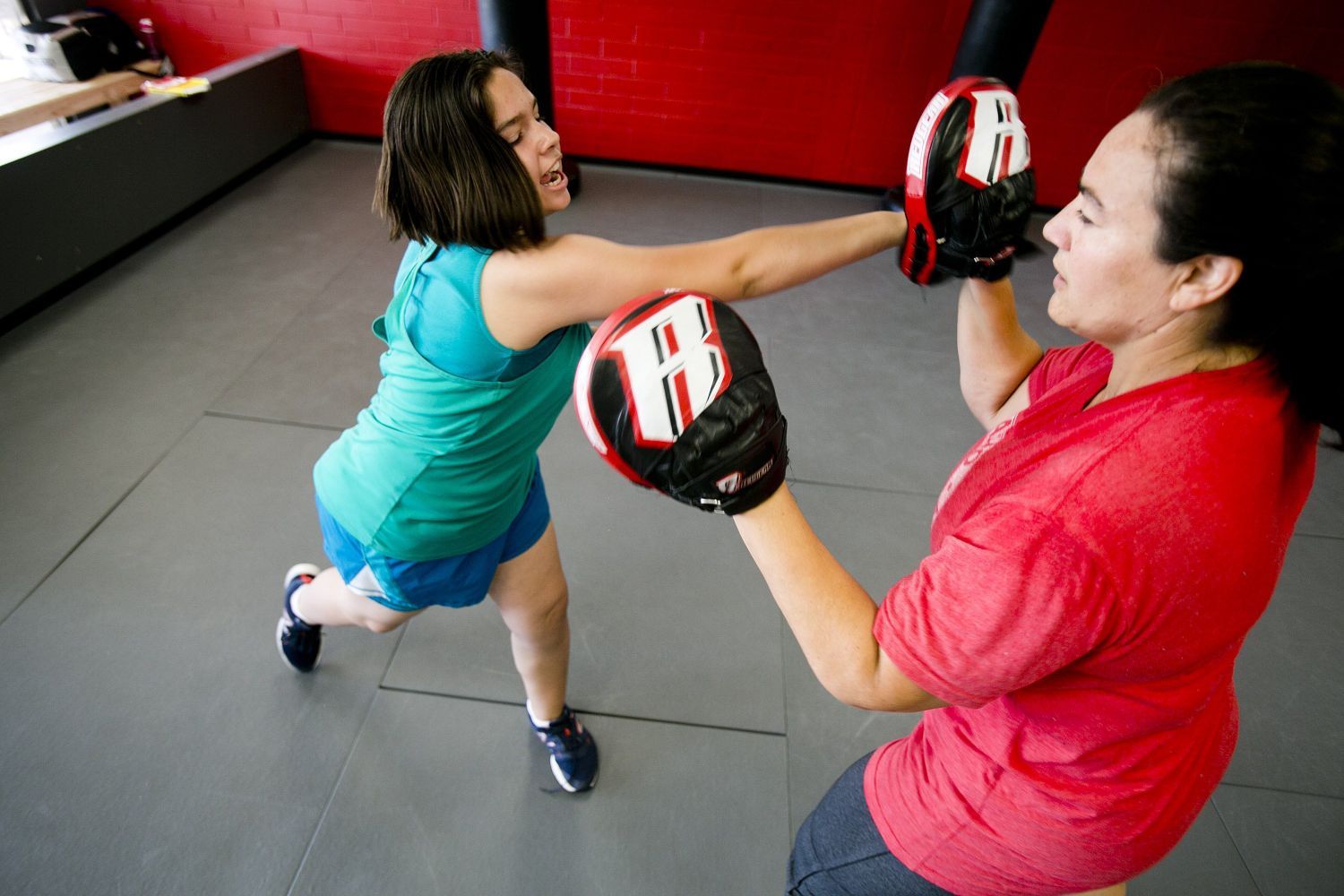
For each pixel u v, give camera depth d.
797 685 2.02
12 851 1.58
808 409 3.00
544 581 1.47
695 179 4.86
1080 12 4.10
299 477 2.51
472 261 1.03
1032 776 0.81
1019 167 0.98
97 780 1.71
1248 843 1.77
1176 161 0.56
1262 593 0.66
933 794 0.91
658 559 2.33
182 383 2.86
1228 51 4.13
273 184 4.40
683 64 4.49
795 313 3.60
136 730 1.80
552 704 1.70
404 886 1.59
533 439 1.27
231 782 1.72
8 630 1.99
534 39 3.94
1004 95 1.00
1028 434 0.84
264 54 4.51
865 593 0.73
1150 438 0.62
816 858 1.08
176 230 3.87
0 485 2.38
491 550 1.35
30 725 1.79
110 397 2.77
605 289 0.98
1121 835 0.80
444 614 2.12
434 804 1.72
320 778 1.75
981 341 1.11
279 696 1.89
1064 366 0.96
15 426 2.60
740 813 1.76
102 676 1.90
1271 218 0.53
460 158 0.97
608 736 1.88
